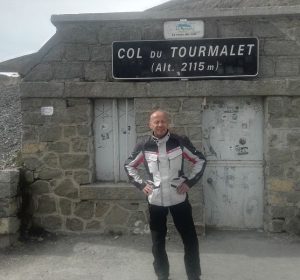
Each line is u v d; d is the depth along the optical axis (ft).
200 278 10.61
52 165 14.16
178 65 13.55
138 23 13.69
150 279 10.77
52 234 14.21
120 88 13.74
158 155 9.67
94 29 13.80
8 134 22.30
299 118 13.38
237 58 13.35
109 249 12.93
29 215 14.29
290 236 13.57
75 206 14.16
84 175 14.08
